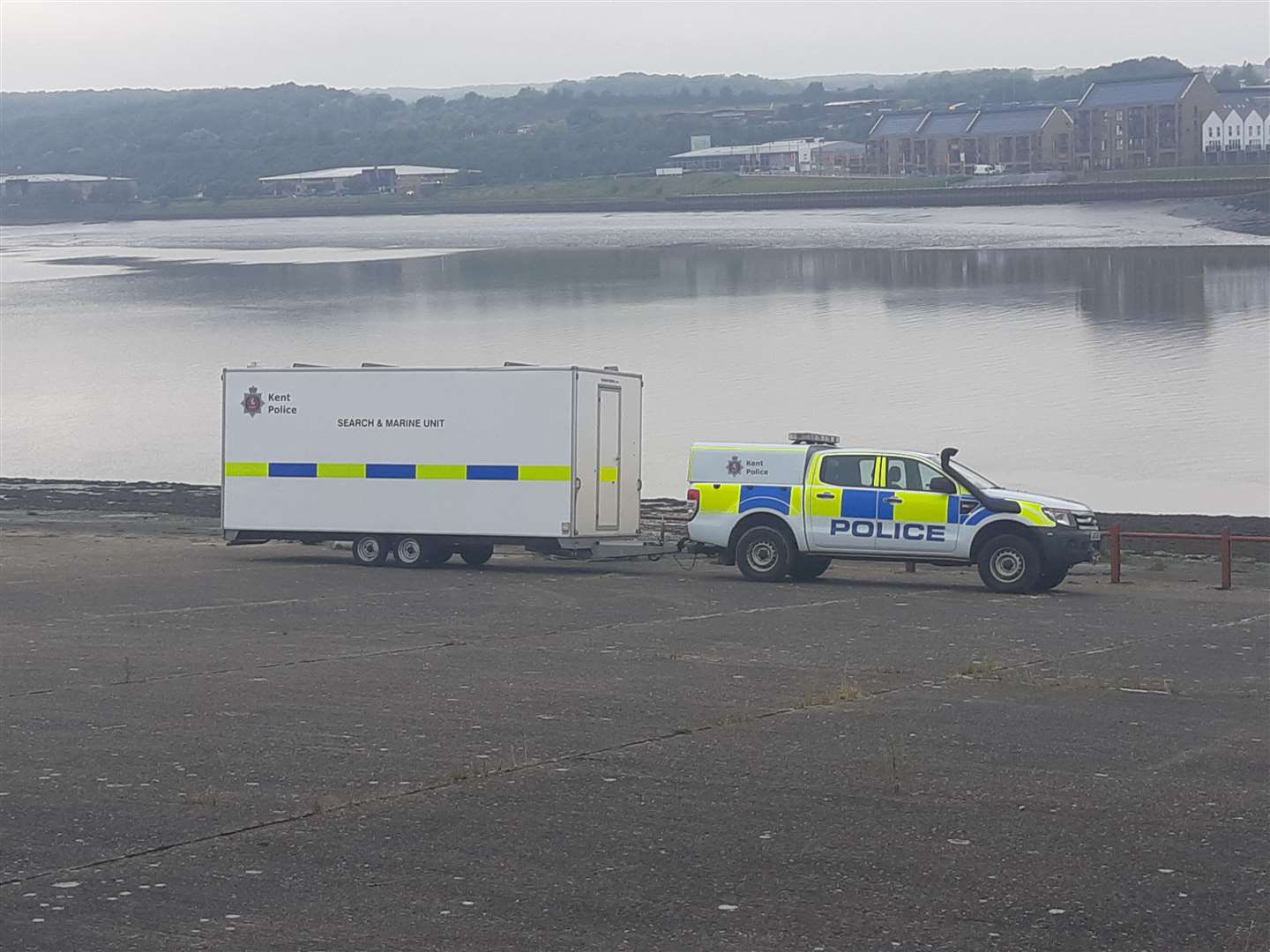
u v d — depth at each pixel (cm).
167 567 2475
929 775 1027
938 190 16300
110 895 773
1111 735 1160
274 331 7619
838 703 1288
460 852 848
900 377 5659
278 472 2595
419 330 7400
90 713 1239
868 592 2184
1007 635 1734
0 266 13612
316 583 2258
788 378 5700
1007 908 756
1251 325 6719
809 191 18538
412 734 1156
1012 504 2203
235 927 728
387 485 2534
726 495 2358
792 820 914
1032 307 7712
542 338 6931
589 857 840
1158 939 714
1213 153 19388
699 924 734
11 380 6322
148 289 10531
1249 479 3819
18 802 952
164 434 5059
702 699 1309
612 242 13738
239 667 1473
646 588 2222
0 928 725
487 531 2481
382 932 723
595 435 2489
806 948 703
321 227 19550
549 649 1603
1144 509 3462
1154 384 5334
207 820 912
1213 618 1902
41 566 2469
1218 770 1044
